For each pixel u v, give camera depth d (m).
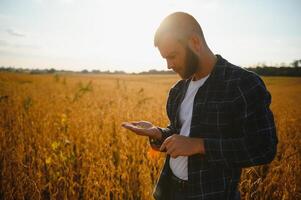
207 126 1.71
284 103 18.58
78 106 9.26
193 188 1.77
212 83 1.72
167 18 1.66
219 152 1.58
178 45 1.61
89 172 3.67
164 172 2.04
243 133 1.65
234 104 1.64
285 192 3.25
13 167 3.84
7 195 3.32
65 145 4.43
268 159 1.56
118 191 3.31
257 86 1.60
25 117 6.91
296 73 76.81
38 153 4.24
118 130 5.65
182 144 1.59
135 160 4.30
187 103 1.88
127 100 12.28
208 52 1.77
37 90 17.91
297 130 7.56
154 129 2.04
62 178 3.46
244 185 3.65
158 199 2.07
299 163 4.21
